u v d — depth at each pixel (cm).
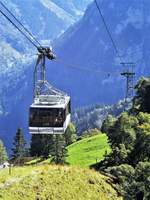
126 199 7588
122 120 10738
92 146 16625
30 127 5572
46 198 6525
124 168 8200
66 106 5728
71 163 14875
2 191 6191
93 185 7594
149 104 14625
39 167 7488
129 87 13825
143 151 9475
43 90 5509
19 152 18938
